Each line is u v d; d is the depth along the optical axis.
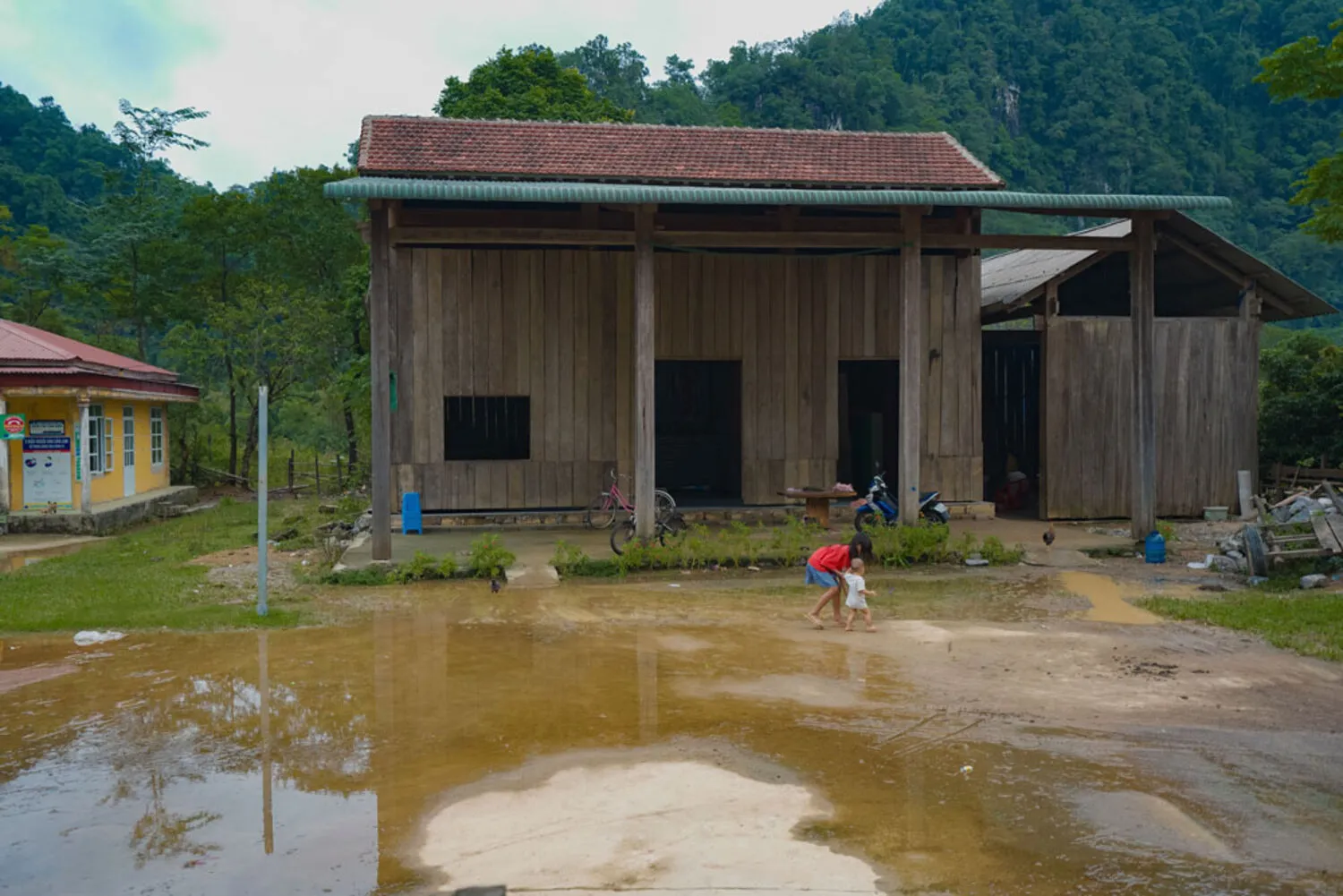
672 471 18.61
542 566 12.55
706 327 16.39
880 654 8.40
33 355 18.52
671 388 18.78
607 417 16.28
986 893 4.29
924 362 16.70
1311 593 10.55
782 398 16.62
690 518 16.19
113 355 23.25
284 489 27.89
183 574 12.73
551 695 7.25
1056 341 16.55
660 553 12.55
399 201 14.81
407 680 7.68
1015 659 8.22
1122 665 7.99
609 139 16.34
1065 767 5.75
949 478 16.86
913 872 4.48
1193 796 5.33
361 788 5.55
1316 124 87.44
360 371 25.84
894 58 103.44
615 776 5.66
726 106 79.38
